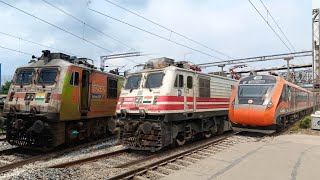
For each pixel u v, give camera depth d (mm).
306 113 32906
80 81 13719
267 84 16859
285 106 17844
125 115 12914
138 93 12859
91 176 8352
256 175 8211
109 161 10797
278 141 14555
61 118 12477
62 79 12703
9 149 12547
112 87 16828
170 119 12250
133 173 8641
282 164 9539
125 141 12641
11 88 13398
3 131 18516
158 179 8188
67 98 12812
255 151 11836
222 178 7930
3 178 7855
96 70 15219
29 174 8141
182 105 13102
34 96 12688
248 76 17750
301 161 9969
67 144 14070
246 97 16797
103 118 16422
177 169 9617
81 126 14016
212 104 15938
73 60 14227
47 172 8391
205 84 15297
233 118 17047
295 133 17688
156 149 11969
